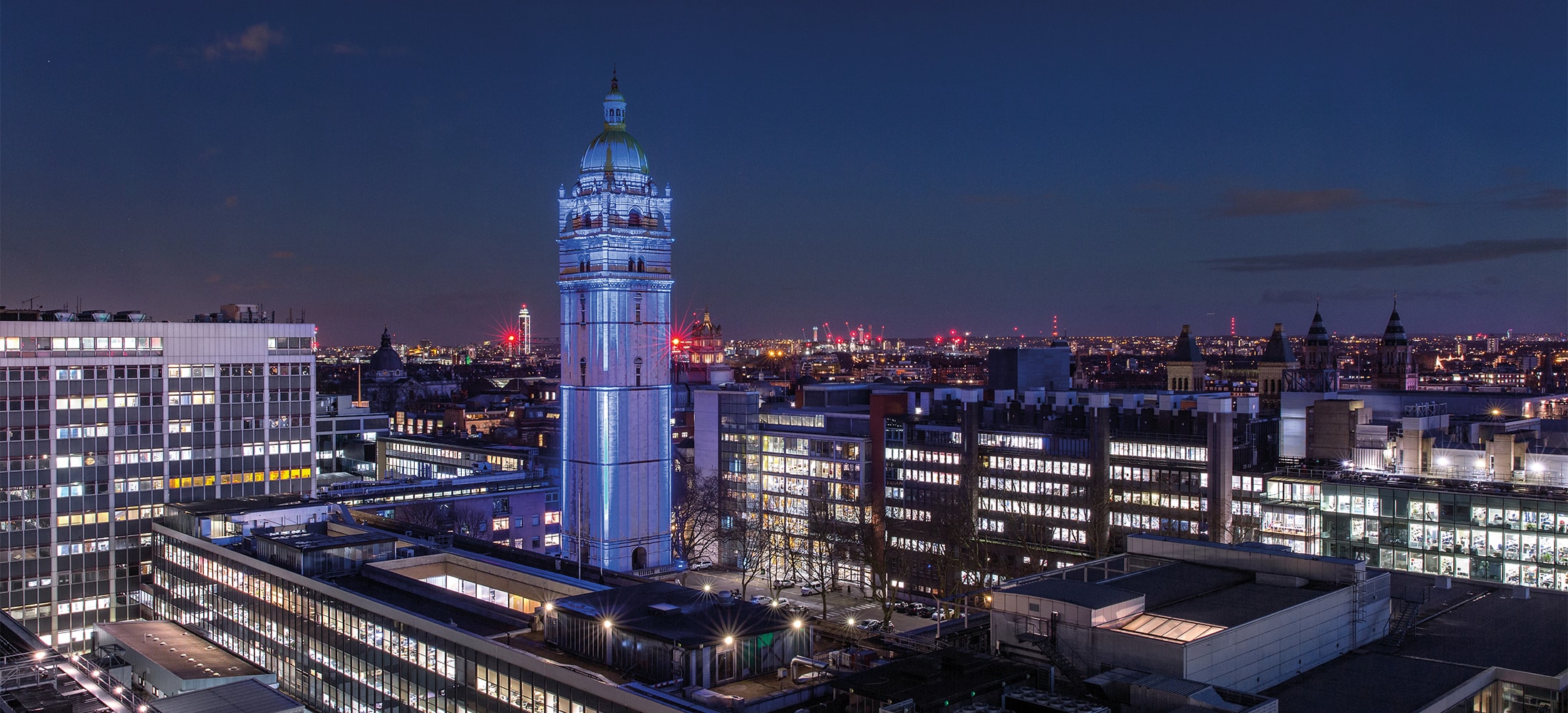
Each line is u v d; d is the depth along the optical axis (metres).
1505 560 164.38
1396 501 176.12
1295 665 95.94
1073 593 95.88
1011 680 86.94
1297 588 105.12
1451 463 185.00
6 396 193.88
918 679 86.19
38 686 102.62
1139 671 86.50
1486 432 199.62
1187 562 115.81
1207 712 76.38
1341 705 87.69
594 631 102.81
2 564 193.75
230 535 175.12
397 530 178.00
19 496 195.12
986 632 110.56
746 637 97.75
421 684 117.38
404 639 120.31
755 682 96.69
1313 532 183.75
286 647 145.38
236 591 160.25
